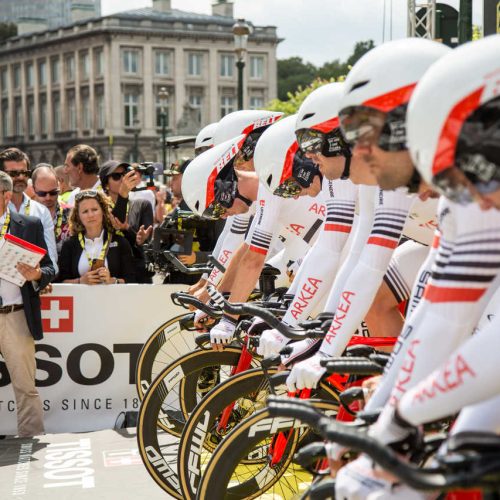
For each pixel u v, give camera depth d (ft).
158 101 274.77
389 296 10.87
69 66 287.69
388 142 6.98
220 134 15.71
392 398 6.19
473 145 5.60
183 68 276.00
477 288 5.92
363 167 8.66
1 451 17.39
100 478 15.28
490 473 5.08
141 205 25.72
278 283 16.88
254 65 284.41
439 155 5.75
